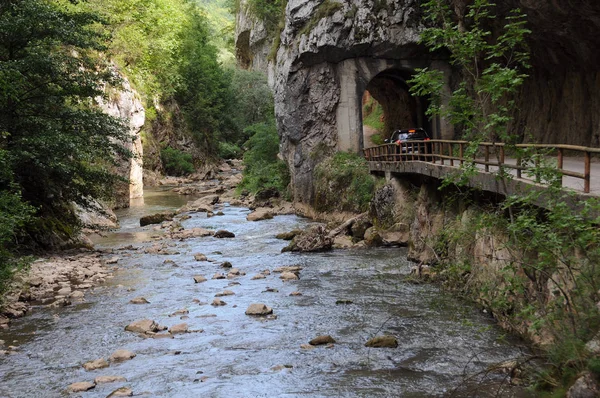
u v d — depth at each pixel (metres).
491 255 12.83
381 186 25.59
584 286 8.15
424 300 15.13
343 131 34.03
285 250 23.56
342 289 16.94
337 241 24.92
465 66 10.15
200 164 68.00
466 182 10.80
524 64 9.82
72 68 23.84
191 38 72.50
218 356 11.75
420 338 12.31
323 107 34.19
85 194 25.52
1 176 18.56
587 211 8.15
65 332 13.65
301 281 18.23
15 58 22.56
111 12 53.97
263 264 21.17
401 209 24.42
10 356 12.10
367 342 12.05
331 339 12.41
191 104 71.06
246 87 79.19
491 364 10.59
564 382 7.49
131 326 13.68
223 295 16.73
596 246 8.56
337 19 32.59
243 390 9.97
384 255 21.89
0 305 15.22
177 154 63.16
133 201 44.38
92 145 24.28
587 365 7.03
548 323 8.20
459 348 11.59
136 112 46.62
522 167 10.34
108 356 11.93
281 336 12.90
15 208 16.67
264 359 11.48
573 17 18.88
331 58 33.56
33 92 23.34
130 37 56.28
